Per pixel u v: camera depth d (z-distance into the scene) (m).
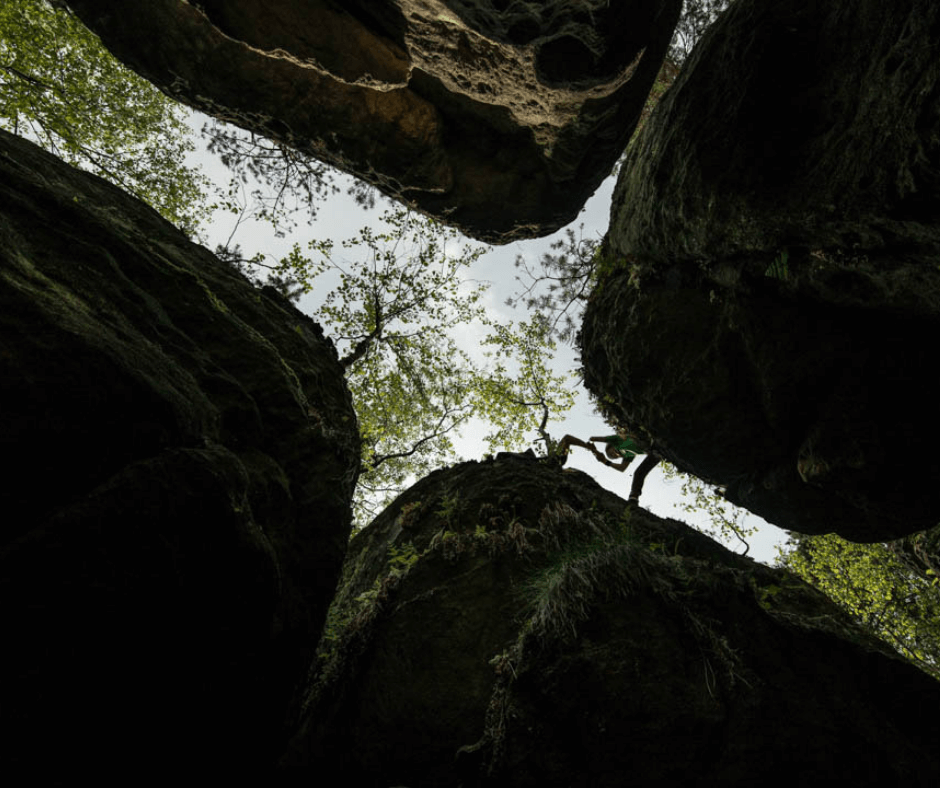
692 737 4.19
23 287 2.33
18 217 2.87
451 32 5.41
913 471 5.94
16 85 8.74
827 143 4.38
